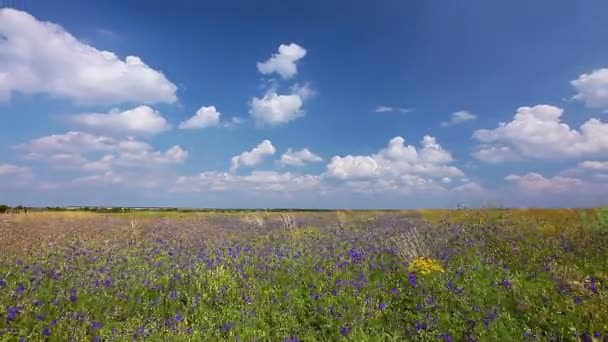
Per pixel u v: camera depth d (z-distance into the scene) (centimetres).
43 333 542
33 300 638
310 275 827
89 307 660
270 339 559
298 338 550
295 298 686
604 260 825
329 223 1800
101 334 557
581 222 1267
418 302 658
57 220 2023
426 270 791
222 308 664
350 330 565
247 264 919
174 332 566
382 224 1634
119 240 1307
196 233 1533
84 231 1545
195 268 864
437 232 1247
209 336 559
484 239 1080
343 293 709
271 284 789
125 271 855
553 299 618
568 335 514
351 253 948
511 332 536
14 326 552
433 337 532
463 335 543
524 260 863
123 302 684
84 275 801
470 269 793
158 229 1670
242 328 589
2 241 1207
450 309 629
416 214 2016
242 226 1789
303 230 1534
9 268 838
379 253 995
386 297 682
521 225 1270
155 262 943
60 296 668
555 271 743
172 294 710
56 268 861
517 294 656
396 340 532
